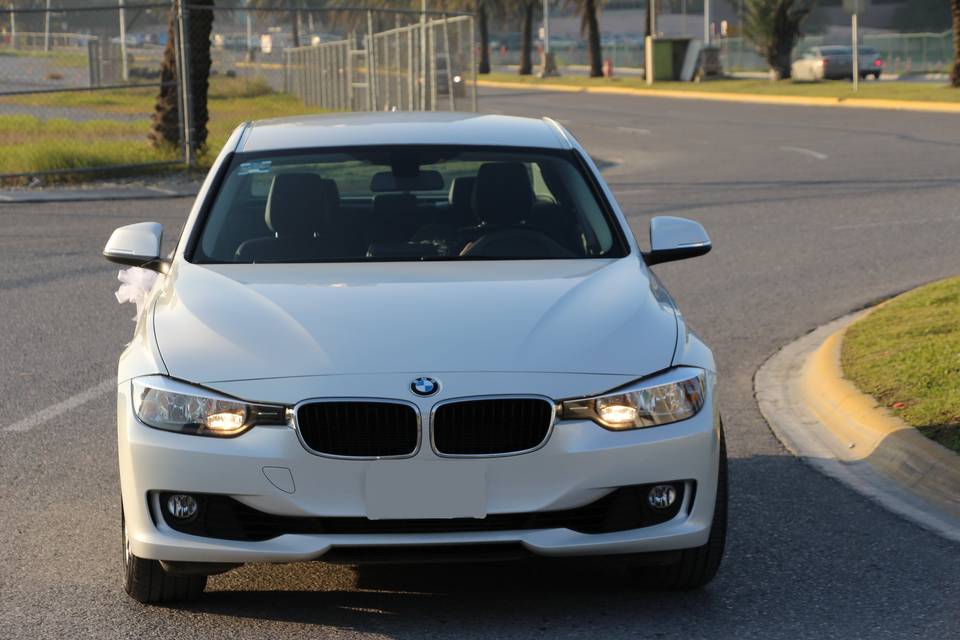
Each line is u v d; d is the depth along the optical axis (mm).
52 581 6402
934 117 40438
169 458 5520
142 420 5613
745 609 5977
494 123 8297
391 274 6555
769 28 69625
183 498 5590
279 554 5477
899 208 20438
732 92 60750
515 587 6270
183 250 7027
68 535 7125
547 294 6223
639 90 69438
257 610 5977
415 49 35906
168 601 6055
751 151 31938
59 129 37656
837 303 13727
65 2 86438
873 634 5652
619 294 6316
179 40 26766
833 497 7773
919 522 7273
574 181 7621
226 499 5551
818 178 24984
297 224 7188
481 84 89125
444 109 36406
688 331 6230
